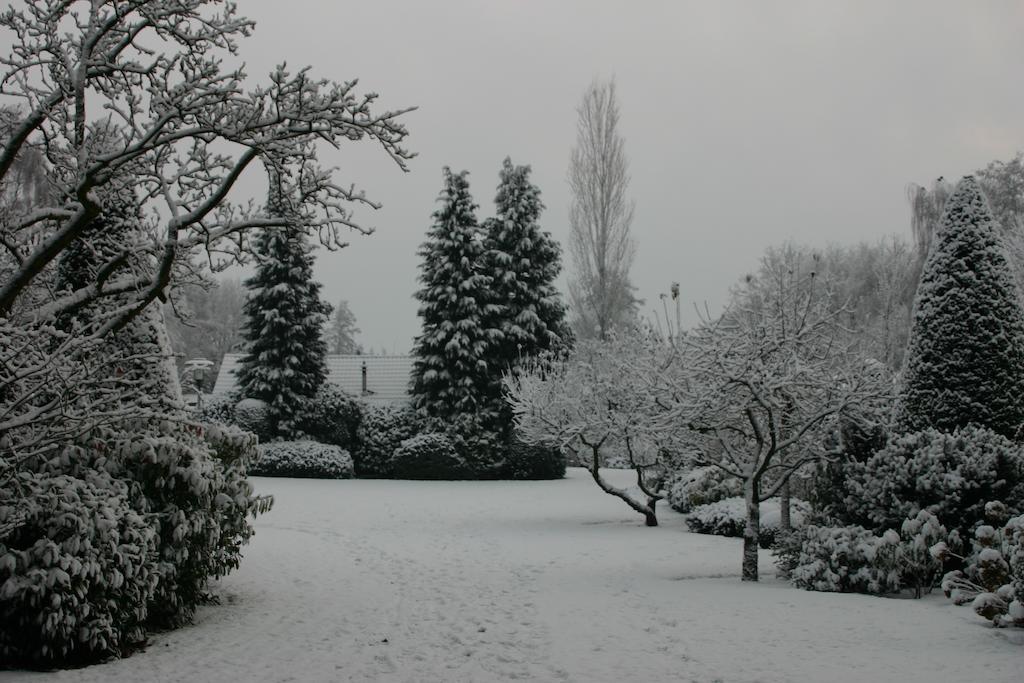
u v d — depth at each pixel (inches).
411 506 779.4
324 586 400.5
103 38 277.0
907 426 441.4
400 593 382.6
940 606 324.2
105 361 243.0
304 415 1174.3
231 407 1155.3
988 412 420.8
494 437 1149.7
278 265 1190.3
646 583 394.9
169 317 1099.9
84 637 248.1
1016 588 276.8
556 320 1312.7
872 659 241.4
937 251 446.6
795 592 360.2
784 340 391.2
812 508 444.8
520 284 1263.5
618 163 1390.3
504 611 337.1
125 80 269.3
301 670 252.4
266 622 323.3
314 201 282.5
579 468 1435.8
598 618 314.8
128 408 251.1
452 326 1189.7
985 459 374.9
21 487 248.1
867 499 398.6
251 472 1074.1
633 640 277.3
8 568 237.8
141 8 255.8
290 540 557.9
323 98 245.0
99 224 337.4
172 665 257.8
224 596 374.0
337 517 687.7
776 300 407.2
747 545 404.8
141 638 285.7
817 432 412.5
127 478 290.2
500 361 1206.9
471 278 1213.7
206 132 246.4
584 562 470.0
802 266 1120.8
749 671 233.0
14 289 246.8
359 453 1162.0
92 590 254.8
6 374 248.5
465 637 294.7
